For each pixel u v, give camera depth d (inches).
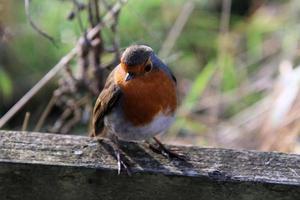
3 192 215.3
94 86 326.0
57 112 434.6
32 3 462.0
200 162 224.5
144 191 216.7
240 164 224.5
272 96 390.0
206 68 411.2
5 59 464.4
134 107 249.6
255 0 507.5
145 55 244.8
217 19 493.7
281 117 370.3
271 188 214.4
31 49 465.7
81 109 367.9
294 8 483.2
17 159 214.2
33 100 446.6
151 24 474.3
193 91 397.1
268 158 228.8
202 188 215.8
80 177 214.5
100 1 373.1
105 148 227.6
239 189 215.2
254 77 439.2
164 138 387.9
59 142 229.5
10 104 456.1
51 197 216.5
